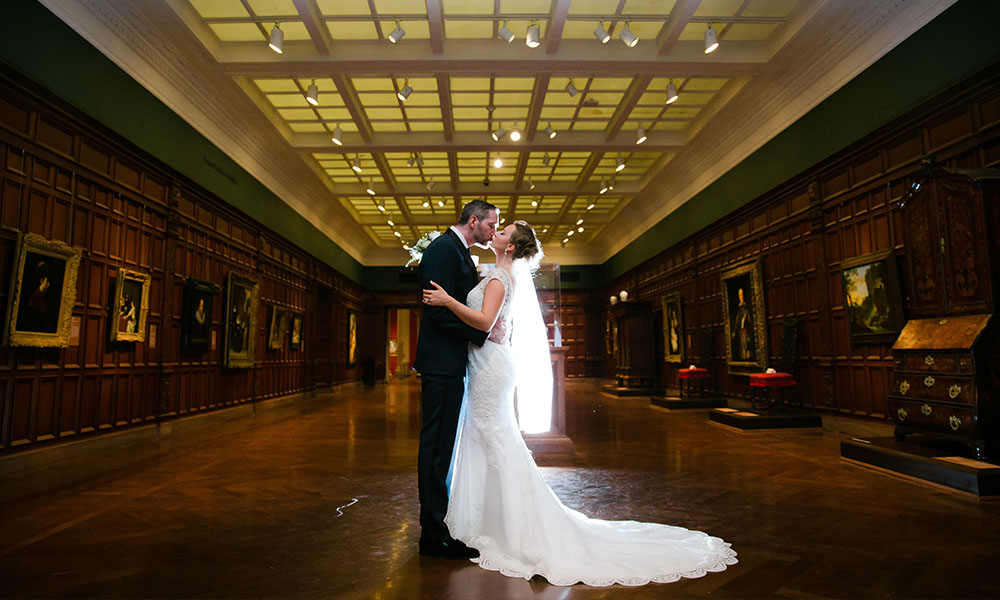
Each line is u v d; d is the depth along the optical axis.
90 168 6.52
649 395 15.37
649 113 11.29
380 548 3.09
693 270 13.71
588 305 23.34
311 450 6.73
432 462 2.95
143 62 7.50
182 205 8.73
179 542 3.24
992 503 4.01
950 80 6.10
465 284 3.10
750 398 11.00
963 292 5.06
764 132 10.09
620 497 4.29
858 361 7.80
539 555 2.67
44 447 5.82
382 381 23.41
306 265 15.41
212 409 9.79
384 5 7.72
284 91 10.05
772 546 3.07
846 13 7.30
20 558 2.96
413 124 11.63
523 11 7.94
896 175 6.95
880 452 5.19
